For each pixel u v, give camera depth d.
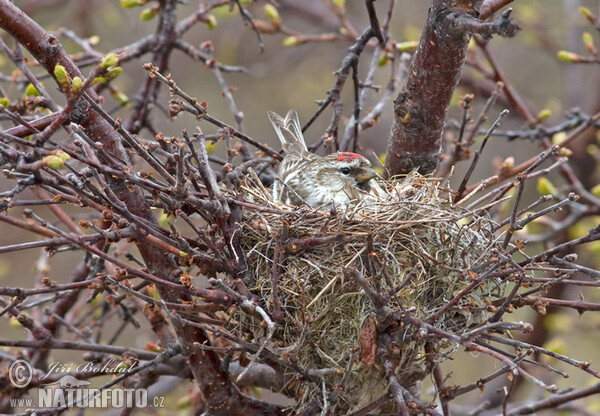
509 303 7.39
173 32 11.55
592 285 7.58
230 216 7.96
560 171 12.67
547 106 17.70
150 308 9.05
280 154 10.16
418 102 8.98
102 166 6.91
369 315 7.62
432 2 8.34
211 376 8.65
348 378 7.86
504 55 20.44
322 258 7.96
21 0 16.16
